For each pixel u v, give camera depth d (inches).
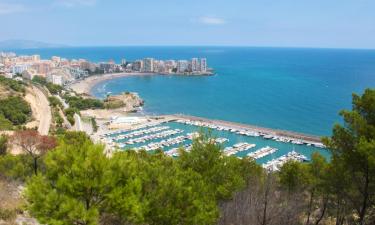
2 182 1219.9
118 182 627.5
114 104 7805.1
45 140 1497.3
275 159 4126.5
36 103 6560.0
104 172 588.1
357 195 920.3
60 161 611.8
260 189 972.6
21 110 5477.4
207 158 980.6
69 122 5792.3
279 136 5211.6
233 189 926.4
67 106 7357.3
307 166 1219.9
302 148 4702.3
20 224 804.0
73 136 1862.7
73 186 572.1
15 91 6545.3
